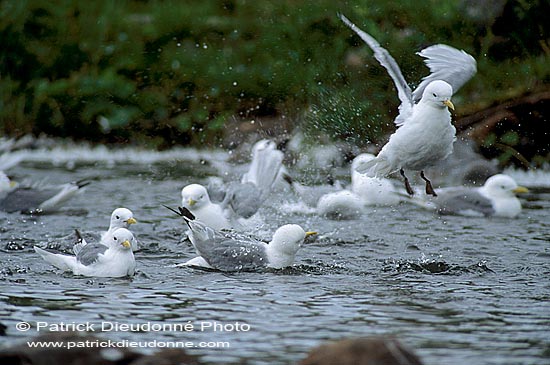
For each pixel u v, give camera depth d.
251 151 21.02
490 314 9.25
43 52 23.62
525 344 8.24
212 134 22.23
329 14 23.05
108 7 24.91
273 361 7.83
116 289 10.32
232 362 7.80
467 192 15.56
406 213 15.45
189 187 13.46
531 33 21.36
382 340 7.45
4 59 23.34
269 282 10.71
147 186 17.95
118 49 23.84
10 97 22.95
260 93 22.61
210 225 13.38
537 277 11.01
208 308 9.49
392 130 20.58
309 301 9.79
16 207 15.19
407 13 22.12
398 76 11.32
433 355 7.94
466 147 19.38
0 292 10.09
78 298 9.88
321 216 15.00
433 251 12.51
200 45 23.98
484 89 20.98
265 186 14.34
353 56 22.03
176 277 10.99
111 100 22.88
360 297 9.95
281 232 11.51
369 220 14.83
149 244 12.98
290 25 23.39
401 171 11.60
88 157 21.47
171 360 7.73
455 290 10.31
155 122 22.58
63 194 15.45
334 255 12.27
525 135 19.78
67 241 12.82
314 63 22.44
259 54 23.44
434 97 10.77
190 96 22.91
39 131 22.64
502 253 12.37
